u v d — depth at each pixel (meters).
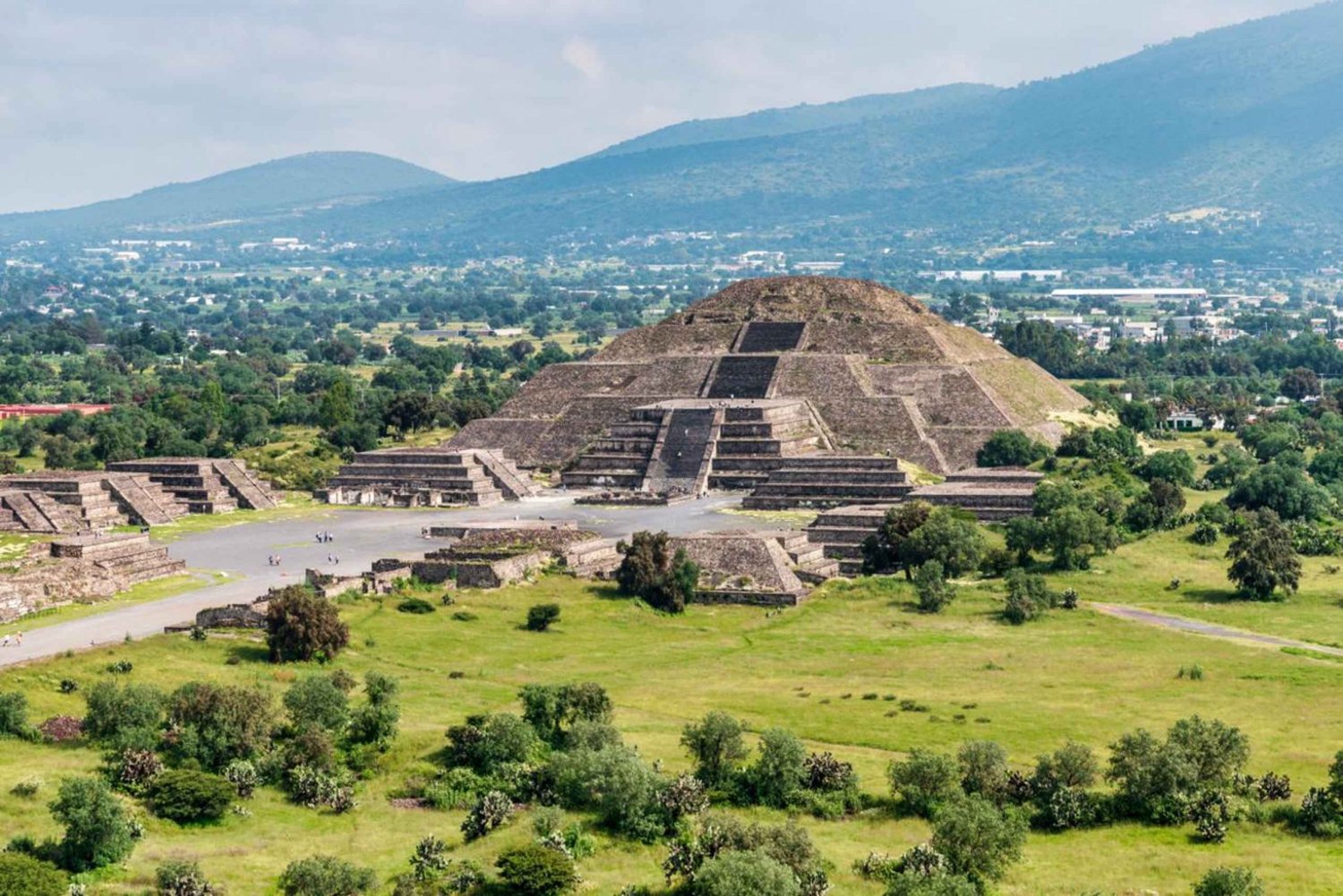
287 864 192.88
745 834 190.62
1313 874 188.88
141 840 198.00
